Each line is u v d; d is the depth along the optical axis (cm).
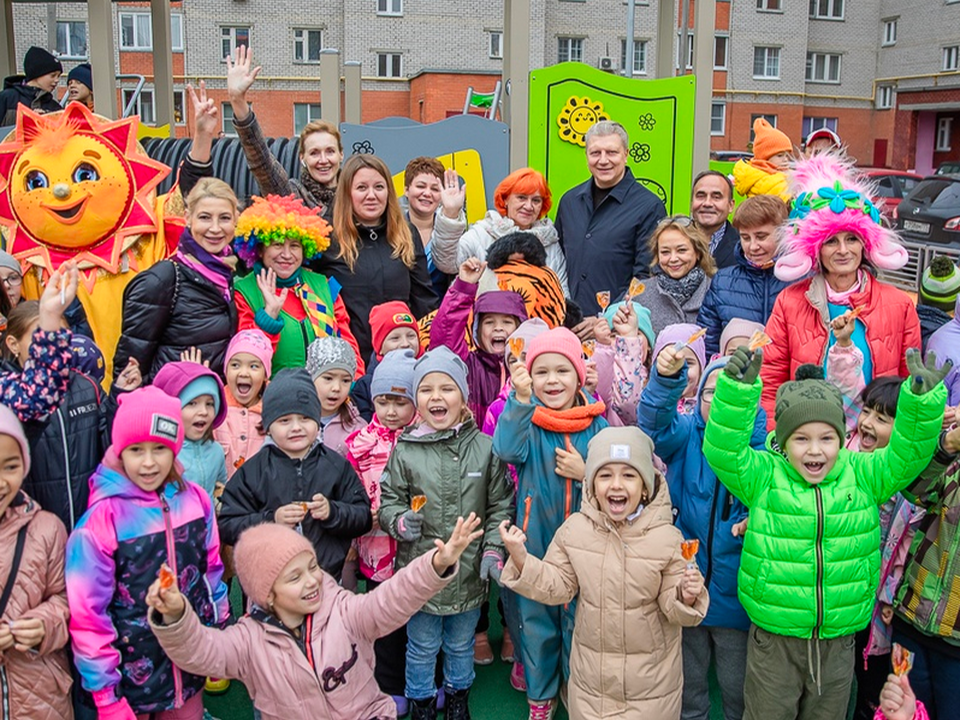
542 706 334
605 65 1897
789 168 421
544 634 333
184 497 303
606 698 304
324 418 384
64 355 293
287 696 273
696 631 333
